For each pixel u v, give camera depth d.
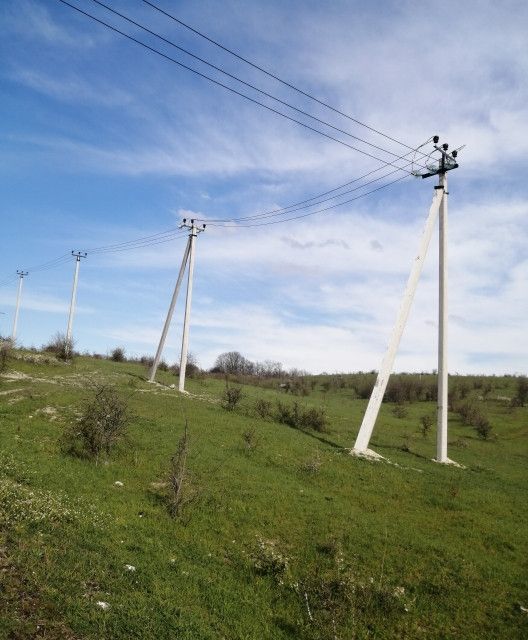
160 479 17.84
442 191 29.53
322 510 16.52
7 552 9.73
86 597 8.93
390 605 11.20
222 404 35.78
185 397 37.44
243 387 56.03
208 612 10.00
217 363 99.88
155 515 14.56
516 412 55.28
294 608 10.95
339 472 21.64
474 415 48.69
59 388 32.84
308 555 13.36
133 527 13.33
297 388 66.75
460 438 40.28
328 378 89.12
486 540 15.73
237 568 12.37
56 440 20.22
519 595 12.27
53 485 14.98
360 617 10.82
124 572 10.51
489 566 13.66
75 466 17.50
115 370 49.28
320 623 10.30
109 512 13.88
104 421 19.92
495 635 10.59
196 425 26.98
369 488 19.98
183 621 9.12
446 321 29.30
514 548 15.32
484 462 31.72
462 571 13.12
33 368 41.72
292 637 9.87
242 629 9.64
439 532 16.02
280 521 15.36
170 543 12.95
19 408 25.31
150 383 42.53
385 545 14.26
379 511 17.52
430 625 10.86
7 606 7.89
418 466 25.67
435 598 11.88
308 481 20.06
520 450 38.41
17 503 12.05
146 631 8.40
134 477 17.70
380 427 40.62
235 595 10.94
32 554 9.84
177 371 61.94
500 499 20.69
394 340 27.36
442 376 28.84
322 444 27.61
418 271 28.20
